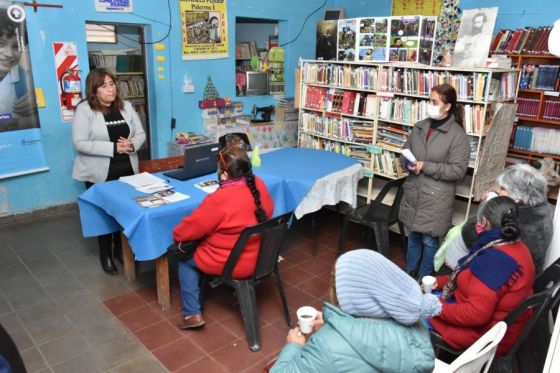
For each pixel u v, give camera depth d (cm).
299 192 315
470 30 352
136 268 324
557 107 442
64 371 220
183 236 229
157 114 478
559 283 167
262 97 569
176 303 282
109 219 287
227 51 518
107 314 268
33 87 390
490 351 143
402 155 304
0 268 320
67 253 346
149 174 306
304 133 478
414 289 104
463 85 333
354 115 419
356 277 102
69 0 394
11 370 98
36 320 260
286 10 559
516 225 171
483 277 171
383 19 388
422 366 103
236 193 227
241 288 238
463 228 221
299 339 131
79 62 412
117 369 222
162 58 466
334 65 433
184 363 228
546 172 430
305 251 366
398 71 378
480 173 335
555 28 178
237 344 245
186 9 471
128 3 429
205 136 488
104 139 310
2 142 383
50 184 421
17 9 368
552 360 159
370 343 101
